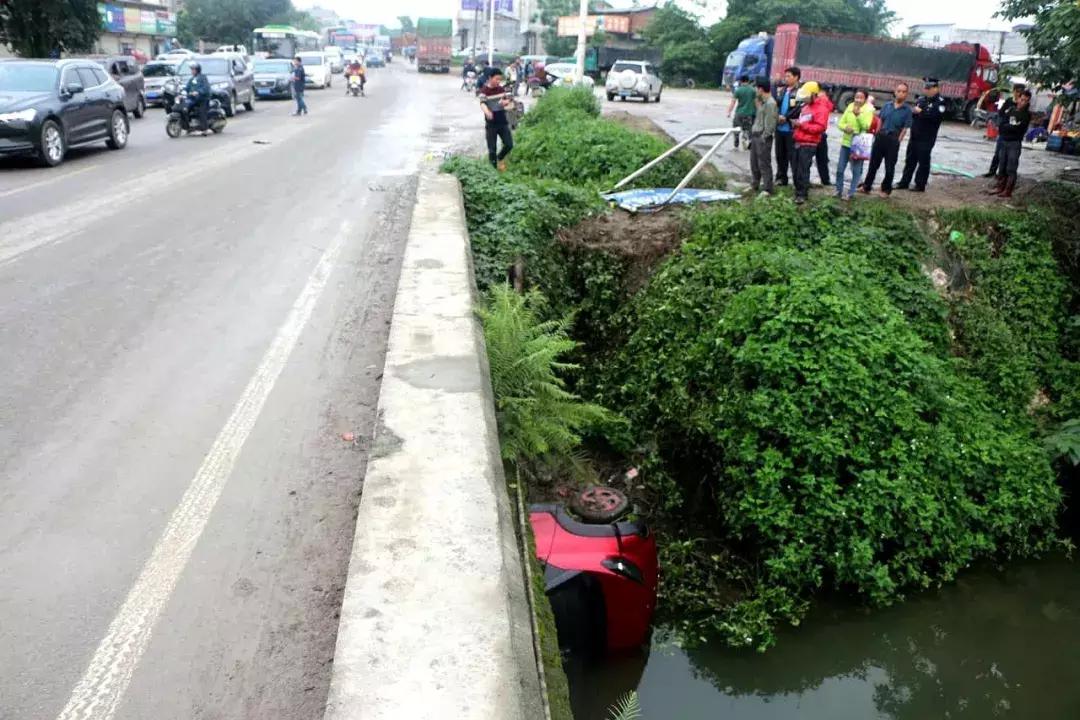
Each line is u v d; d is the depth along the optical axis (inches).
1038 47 478.0
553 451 274.2
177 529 160.9
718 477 293.3
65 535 157.3
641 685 233.0
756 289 313.4
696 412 304.8
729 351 301.7
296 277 326.6
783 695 237.3
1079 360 388.8
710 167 566.6
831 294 309.3
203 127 795.4
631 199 456.8
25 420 201.6
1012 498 300.8
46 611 136.6
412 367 210.8
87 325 265.1
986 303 394.6
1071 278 417.4
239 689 122.0
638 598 221.0
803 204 429.7
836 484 274.8
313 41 2486.5
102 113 649.6
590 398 357.4
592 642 215.2
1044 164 681.0
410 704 101.9
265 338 262.4
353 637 113.2
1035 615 274.1
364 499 148.9
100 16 1272.1
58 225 392.8
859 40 1300.4
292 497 173.8
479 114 1113.4
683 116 1057.5
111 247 357.1
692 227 400.2
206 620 136.3
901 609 271.7
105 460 185.2
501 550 136.1
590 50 2289.6
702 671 242.2
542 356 244.8
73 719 115.0
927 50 1310.3
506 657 111.0
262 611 139.0
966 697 240.4
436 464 162.2
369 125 933.2
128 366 235.6
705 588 270.5
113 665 125.5
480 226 408.8
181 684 122.4
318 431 203.3
